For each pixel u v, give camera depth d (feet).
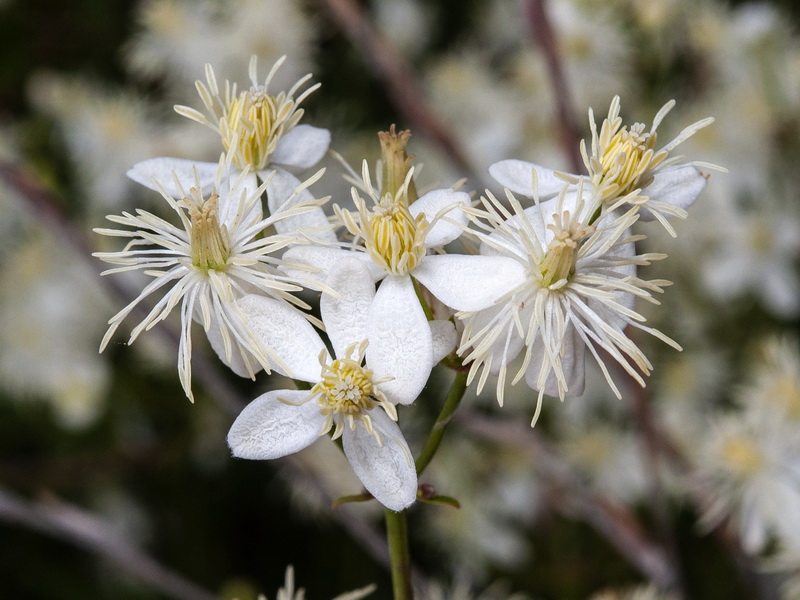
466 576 1.25
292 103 0.76
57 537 1.33
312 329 0.71
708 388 1.29
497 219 0.71
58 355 1.33
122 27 1.45
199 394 1.32
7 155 1.33
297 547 1.35
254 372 0.72
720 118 1.29
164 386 1.34
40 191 1.05
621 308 0.71
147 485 1.36
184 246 0.72
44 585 1.31
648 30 1.25
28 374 1.33
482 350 0.70
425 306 0.72
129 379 1.34
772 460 0.96
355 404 0.70
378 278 0.72
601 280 0.71
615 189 0.73
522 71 1.35
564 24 1.27
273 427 0.70
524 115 1.35
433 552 1.33
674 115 1.30
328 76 1.41
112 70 1.47
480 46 1.48
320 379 0.70
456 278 0.71
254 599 1.20
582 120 1.29
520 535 1.31
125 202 1.36
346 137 1.34
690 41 1.28
